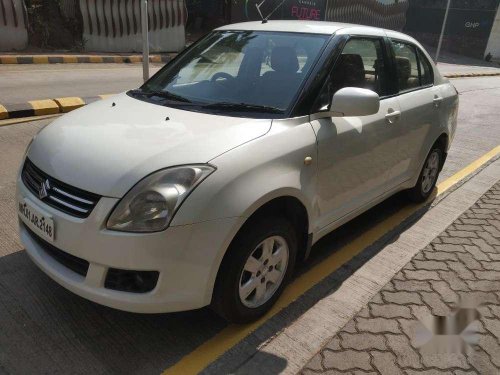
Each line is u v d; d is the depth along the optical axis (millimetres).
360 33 3500
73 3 15109
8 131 6234
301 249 3059
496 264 3621
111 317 2783
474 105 11461
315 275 3361
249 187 2410
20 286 2996
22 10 13414
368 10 26797
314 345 2658
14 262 3248
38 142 2785
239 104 2969
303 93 2926
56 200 2398
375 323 2863
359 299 3098
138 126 2674
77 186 2326
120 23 15633
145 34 7926
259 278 2709
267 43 3363
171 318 2812
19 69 11328
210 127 2645
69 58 13125
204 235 2281
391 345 2682
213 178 2311
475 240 4000
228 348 2600
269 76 3127
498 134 8234
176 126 2660
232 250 2451
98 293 2318
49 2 14914
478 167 6098
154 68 13930
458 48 36406
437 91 4477
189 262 2287
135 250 2209
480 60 34969
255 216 2561
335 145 2998
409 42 4195
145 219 2211
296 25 3521
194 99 3125
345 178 3197
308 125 2863
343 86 3234
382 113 3518
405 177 4145
